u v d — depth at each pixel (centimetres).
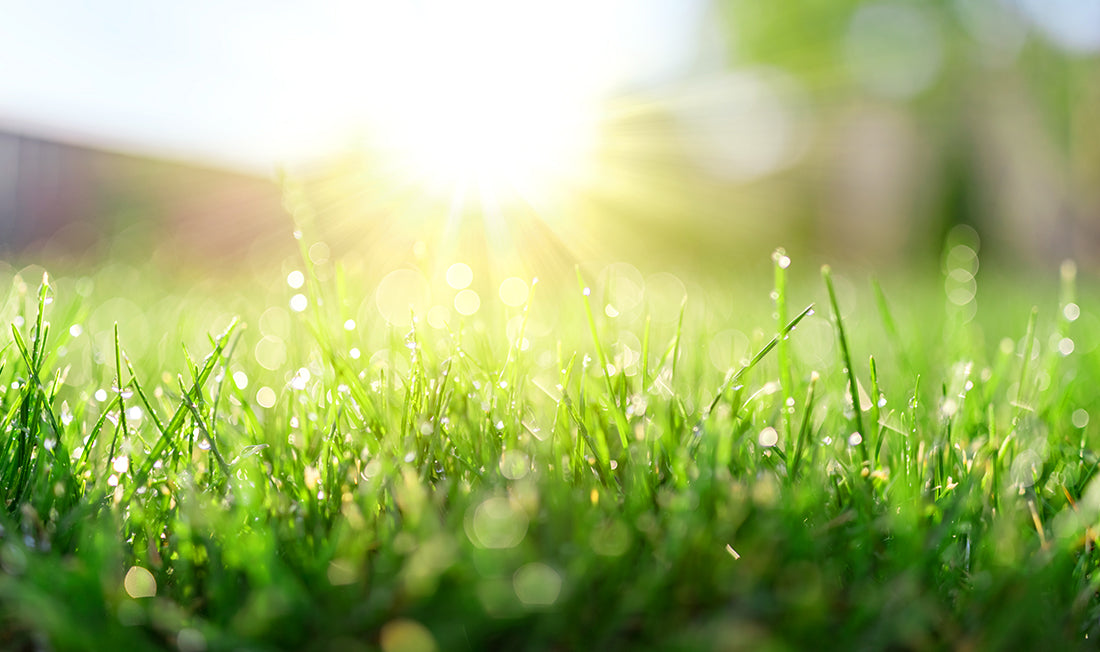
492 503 27
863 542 29
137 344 53
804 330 72
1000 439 35
